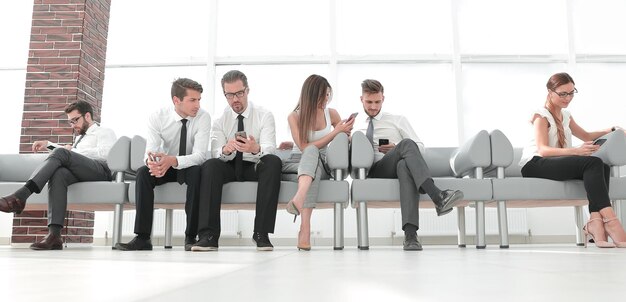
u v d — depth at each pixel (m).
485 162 2.80
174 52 6.28
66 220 4.45
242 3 6.37
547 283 0.59
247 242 5.64
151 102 6.23
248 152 2.53
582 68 6.12
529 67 6.21
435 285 0.58
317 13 6.32
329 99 2.85
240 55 6.24
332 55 6.06
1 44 6.29
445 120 6.08
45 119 4.59
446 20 6.22
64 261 1.23
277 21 6.34
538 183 2.72
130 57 6.23
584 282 0.60
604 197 2.44
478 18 6.25
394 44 6.25
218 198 2.46
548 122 2.88
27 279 0.69
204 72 6.28
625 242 2.35
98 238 5.61
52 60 4.67
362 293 0.50
